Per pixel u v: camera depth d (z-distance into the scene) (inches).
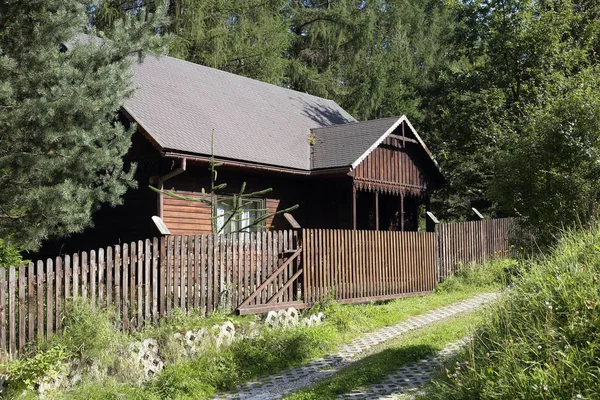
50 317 355.3
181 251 432.1
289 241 513.3
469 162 1028.5
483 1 1073.5
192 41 1047.6
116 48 444.5
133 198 609.0
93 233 634.8
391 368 362.9
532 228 449.1
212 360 390.3
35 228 408.5
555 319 261.3
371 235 597.0
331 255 545.6
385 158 764.6
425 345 400.8
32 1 404.2
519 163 446.9
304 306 508.1
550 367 229.1
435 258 693.3
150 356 380.8
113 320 387.5
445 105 1128.8
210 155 592.7
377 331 494.9
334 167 690.2
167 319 419.2
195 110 681.6
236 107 757.3
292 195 735.7
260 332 444.1
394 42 1501.0
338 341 459.2
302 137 780.6
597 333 239.6
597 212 400.5
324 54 1448.1
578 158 424.8
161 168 590.2
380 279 603.2
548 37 974.4
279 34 1194.6
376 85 1416.1
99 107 408.8
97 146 460.1
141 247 408.5
